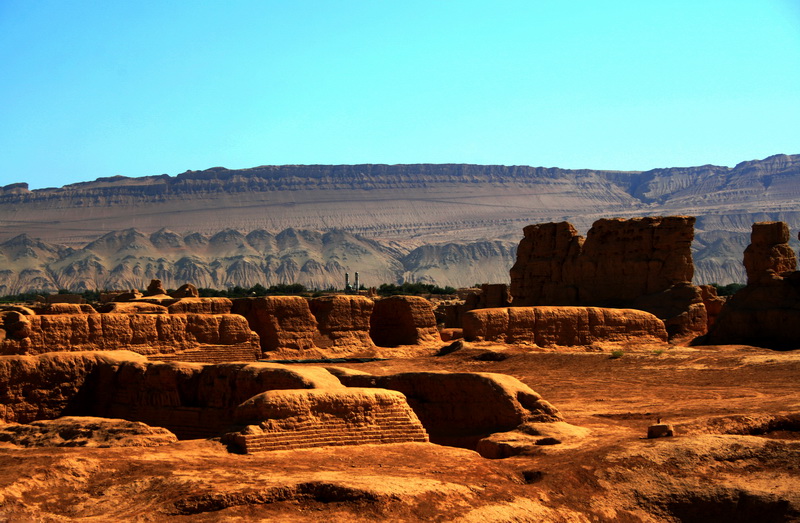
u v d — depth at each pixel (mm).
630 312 68438
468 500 27734
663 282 76500
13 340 48531
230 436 31359
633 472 31141
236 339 57750
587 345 66125
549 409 37781
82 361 40594
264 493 26062
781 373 53406
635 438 34969
